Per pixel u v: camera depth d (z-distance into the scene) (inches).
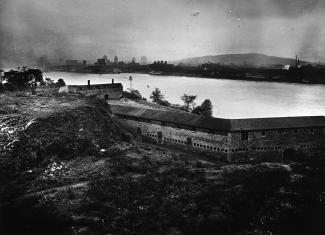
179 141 2228.1
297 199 1362.0
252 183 1505.9
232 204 1317.7
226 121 2047.2
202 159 2004.2
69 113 2071.9
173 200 1337.4
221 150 1999.3
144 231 1123.3
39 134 1787.6
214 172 1638.8
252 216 1254.9
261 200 1363.2
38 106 2237.9
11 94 2741.1
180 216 1223.5
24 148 1667.1
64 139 1804.9
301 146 2121.1
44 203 1244.5
